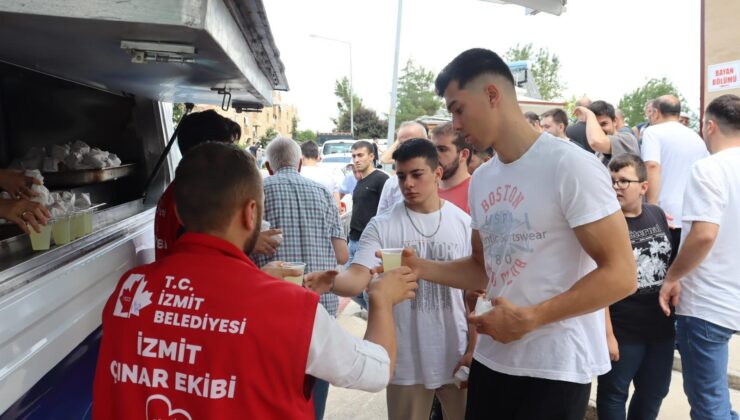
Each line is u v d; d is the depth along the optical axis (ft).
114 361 3.61
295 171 9.70
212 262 3.71
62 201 7.37
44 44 5.86
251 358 3.36
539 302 5.58
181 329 3.47
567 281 5.53
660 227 8.68
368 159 16.62
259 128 161.48
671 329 8.65
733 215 8.14
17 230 6.57
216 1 4.84
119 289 3.85
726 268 8.23
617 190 8.52
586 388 5.68
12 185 6.83
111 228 8.13
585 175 5.14
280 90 12.89
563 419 5.63
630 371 8.61
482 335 6.39
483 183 6.21
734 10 15.23
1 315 4.12
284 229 9.09
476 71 5.50
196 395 3.37
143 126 12.17
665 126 13.84
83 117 11.12
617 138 14.66
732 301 8.24
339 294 7.42
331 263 9.55
